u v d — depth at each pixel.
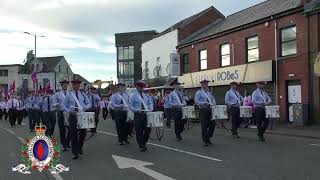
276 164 11.30
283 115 26.25
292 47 25.77
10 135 21.03
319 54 23.66
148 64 47.88
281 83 26.45
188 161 12.01
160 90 38.31
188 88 38.00
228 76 31.73
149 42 47.50
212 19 42.47
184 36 41.19
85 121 12.74
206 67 35.78
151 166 11.31
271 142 16.36
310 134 19.22
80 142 13.26
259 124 16.81
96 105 21.52
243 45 30.23
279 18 26.56
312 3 24.12
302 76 24.80
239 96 18.08
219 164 11.44
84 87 20.78
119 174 10.34
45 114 19.78
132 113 15.57
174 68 39.56
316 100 23.83
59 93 15.35
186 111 17.30
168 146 15.40
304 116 23.81
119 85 16.50
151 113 14.09
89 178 9.99
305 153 13.27
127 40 72.00
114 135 20.05
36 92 23.48
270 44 27.39
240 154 13.16
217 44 33.72
